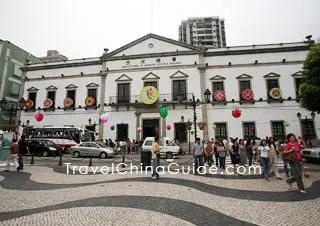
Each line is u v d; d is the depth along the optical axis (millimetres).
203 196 6887
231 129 25938
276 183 8812
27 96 32000
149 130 27562
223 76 27297
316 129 24547
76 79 30875
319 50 18125
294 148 7555
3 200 6438
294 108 25375
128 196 6820
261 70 26781
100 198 6598
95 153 19984
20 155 11867
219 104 26641
